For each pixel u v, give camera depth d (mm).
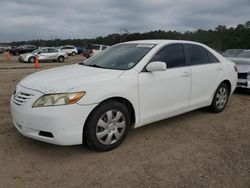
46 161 3684
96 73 4113
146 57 4496
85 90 3660
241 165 3672
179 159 3822
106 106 3854
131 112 4320
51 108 3510
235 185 3199
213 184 3213
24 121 3676
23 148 4039
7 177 3279
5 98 7297
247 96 8242
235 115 6008
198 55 5488
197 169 3553
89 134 3766
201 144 4359
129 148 4137
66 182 3205
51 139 3584
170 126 5160
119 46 5258
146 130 4918
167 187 3143
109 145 3982
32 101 3619
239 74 8430
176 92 4848
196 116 5828
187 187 3146
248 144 4398
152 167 3584
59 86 3633
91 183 3197
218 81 5816
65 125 3541
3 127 4859
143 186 3156
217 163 3721
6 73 14258
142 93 4293
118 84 3986
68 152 3949
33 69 17547
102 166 3586
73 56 42656
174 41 5102
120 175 3377
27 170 3445
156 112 4586
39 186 3117
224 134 4828
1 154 3834
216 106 5977
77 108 3582
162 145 4277
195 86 5234
